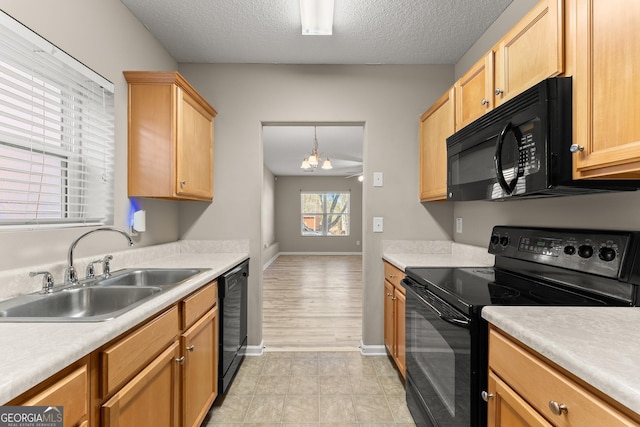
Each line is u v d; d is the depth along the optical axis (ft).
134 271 5.70
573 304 3.63
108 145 5.75
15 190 3.93
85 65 5.09
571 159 3.42
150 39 7.14
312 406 6.25
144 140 6.15
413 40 7.46
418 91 8.64
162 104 6.15
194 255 8.05
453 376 4.00
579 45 3.26
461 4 6.19
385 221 8.64
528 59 4.09
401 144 8.63
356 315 11.98
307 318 11.61
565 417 2.33
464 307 3.73
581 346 2.38
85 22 5.10
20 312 3.58
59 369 2.28
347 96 8.58
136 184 6.17
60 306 4.09
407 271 6.11
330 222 32.58
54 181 4.81
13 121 4.17
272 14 6.51
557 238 4.59
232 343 6.80
